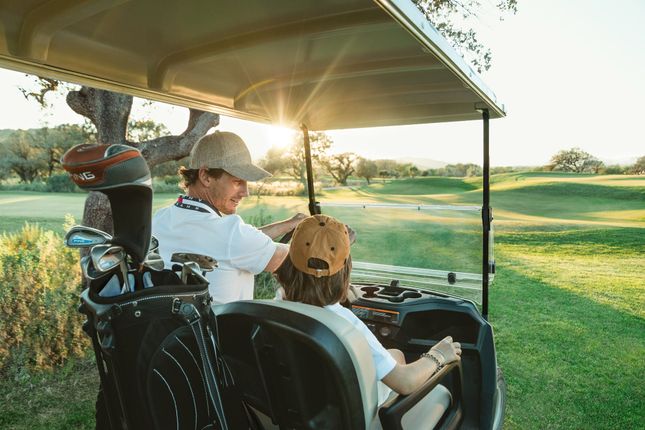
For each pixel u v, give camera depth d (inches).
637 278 347.3
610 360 181.0
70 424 117.2
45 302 148.7
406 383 57.8
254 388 59.6
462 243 108.8
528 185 1069.8
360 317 97.8
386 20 56.9
